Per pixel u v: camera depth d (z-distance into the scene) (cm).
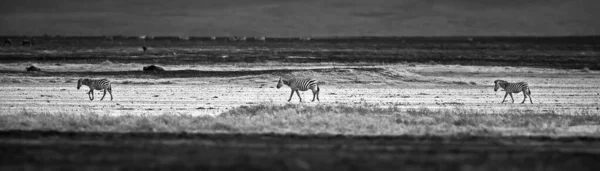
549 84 7088
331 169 1748
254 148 2139
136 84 6594
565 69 9881
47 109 4109
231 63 10906
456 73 9006
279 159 1886
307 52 17425
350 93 5712
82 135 2502
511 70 9519
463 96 5466
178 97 5172
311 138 2447
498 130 2753
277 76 7075
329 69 7275
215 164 1802
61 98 4981
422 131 2695
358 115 3269
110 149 2081
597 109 4422
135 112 3959
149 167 1756
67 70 8881
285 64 10838
